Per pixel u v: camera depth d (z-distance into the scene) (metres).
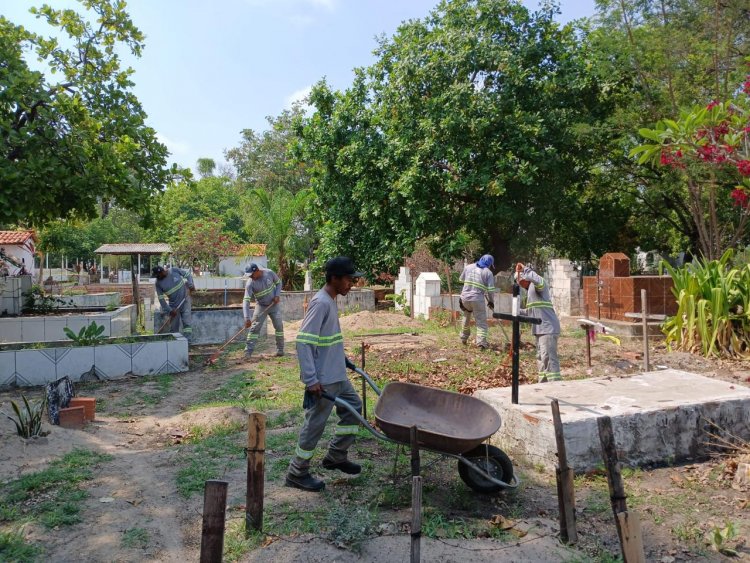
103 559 3.59
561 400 5.83
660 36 14.53
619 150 17.19
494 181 16.28
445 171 17.30
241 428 6.36
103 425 6.66
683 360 9.79
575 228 20.12
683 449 5.46
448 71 17.34
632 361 9.74
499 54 16.75
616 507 3.37
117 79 10.76
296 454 4.60
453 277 20.62
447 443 4.14
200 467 5.08
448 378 8.80
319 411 4.52
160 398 8.09
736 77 13.73
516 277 7.70
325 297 4.60
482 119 16.23
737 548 3.83
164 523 4.08
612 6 15.91
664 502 4.52
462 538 3.83
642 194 19.28
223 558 3.58
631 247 21.03
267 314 11.27
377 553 3.63
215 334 13.34
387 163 17.89
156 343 9.70
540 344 7.68
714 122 7.72
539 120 16.62
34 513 4.18
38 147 8.97
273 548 3.70
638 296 12.69
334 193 20.44
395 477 4.74
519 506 4.44
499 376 8.83
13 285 14.70
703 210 16.81
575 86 17.31
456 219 19.00
